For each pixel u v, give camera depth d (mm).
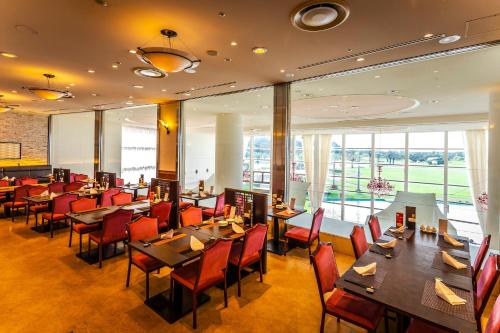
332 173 10344
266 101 7539
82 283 3621
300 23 2828
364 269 2451
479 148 7559
